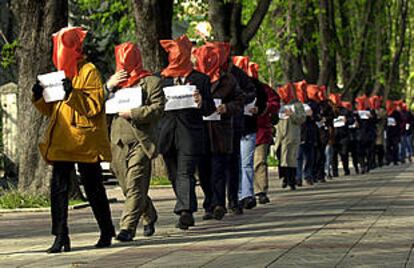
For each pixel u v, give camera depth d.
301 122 36.88
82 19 60.62
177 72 21.50
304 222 23.03
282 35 62.00
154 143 19.48
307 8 61.69
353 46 77.25
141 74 19.50
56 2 31.17
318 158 42.34
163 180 40.41
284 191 36.41
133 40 58.47
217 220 24.05
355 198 31.48
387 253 16.92
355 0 74.94
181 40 21.59
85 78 17.89
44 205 29.80
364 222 22.80
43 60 31.08
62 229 18.05
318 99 40.66
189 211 21.39
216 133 23.36
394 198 31.28
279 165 37.62
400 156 68.19
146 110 19.09
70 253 17.88
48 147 17.89
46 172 30.73
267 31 62.97
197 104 21.02
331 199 31.23
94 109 17.84
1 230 23.48
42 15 31.16
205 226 22.58
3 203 29.67
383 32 82.69
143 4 40.62
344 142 49.81
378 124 61.56
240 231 21.25
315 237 19.64
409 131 69.56
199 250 17.84
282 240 19.20
